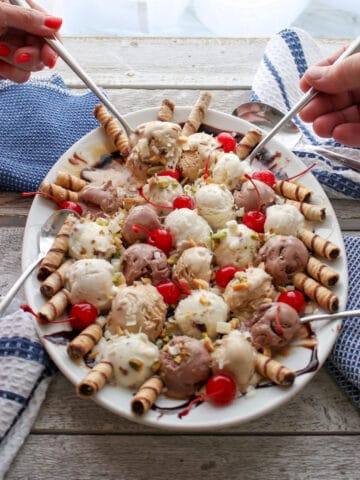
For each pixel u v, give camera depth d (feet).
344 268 1.53
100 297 1.43
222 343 1.33
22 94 1.99
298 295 1.47
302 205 1.64
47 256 1.51
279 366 1.32
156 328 1.39
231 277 1.50
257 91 2.04
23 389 1.37
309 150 1.90
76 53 2.25
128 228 1.56
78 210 1.66
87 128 1.96
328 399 1.42
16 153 1.87
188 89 2.13
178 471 1.31
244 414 1.27
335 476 1.32
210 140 1.77
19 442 1.32
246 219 1.62
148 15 2.92
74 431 1.36
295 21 3.06
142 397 1.26
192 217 1.56
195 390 1.32
